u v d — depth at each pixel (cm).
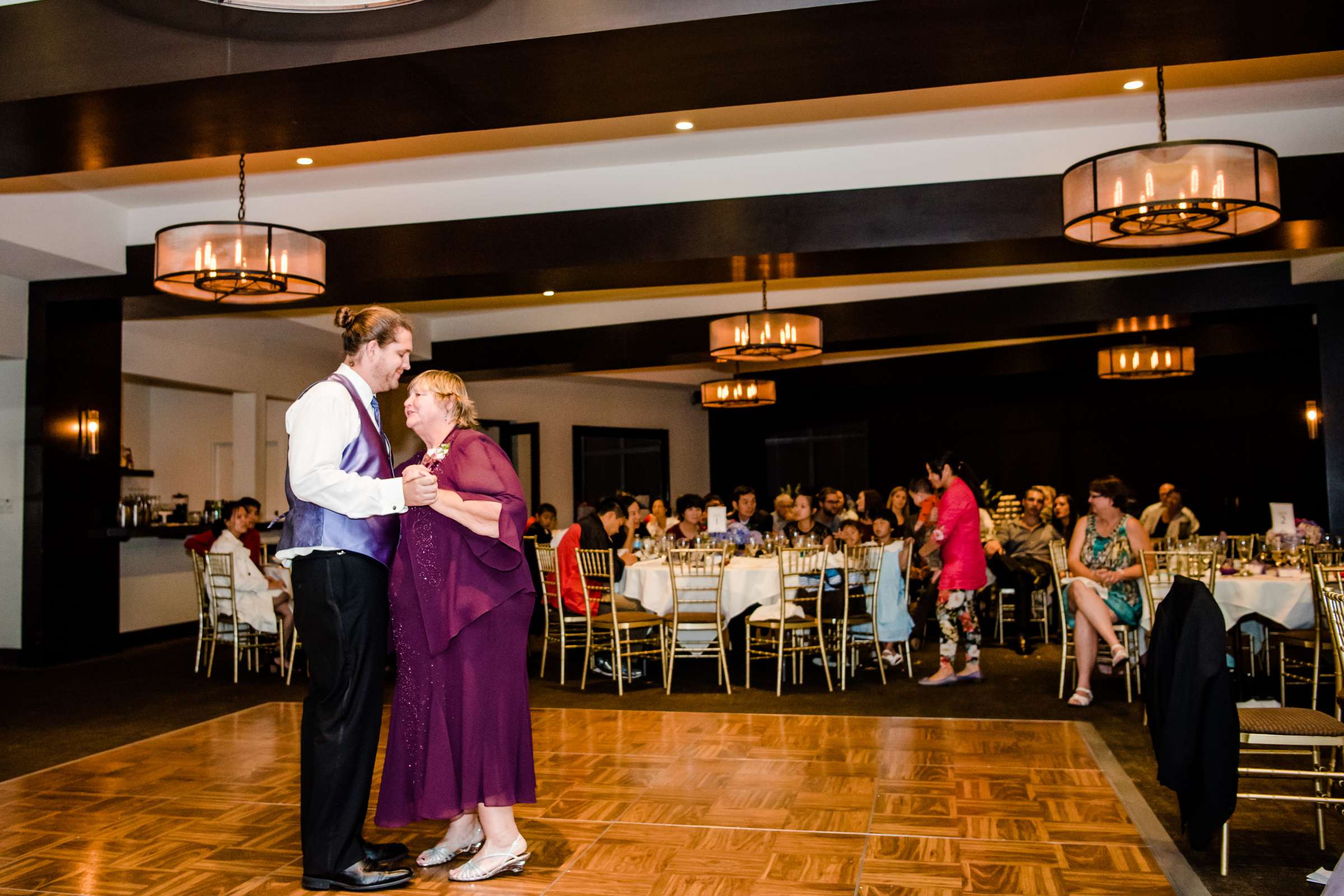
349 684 275
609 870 290
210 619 694
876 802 354
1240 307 786
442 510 271
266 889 279
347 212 662
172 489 1118
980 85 498
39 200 635
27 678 679
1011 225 577
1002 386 1291
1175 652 292
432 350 1039
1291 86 508
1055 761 410
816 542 682
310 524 272
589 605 610
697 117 539
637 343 972
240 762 427
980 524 812
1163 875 284
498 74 371
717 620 597
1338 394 780
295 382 1055
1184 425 1174
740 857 300
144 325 854
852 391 1402
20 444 746
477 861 283
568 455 1402
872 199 593
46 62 379
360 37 356
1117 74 487
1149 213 406
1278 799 282
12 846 318
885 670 670
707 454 1563
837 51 359
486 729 278
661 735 471
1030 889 273
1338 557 595
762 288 869
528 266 633
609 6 339
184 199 680
